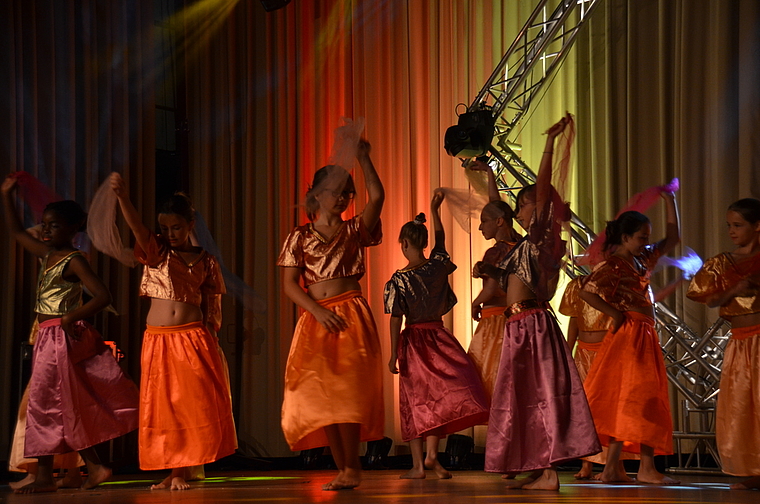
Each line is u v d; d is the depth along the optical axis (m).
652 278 5.87
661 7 6.00
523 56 6.24
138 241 3.69
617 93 6.25
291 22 7.53
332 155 3.37
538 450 3.20
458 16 6.75
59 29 6.44
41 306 3.79
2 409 5.78
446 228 6.56
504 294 4.45
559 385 3.20
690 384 5.53
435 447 4.30
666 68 5.98
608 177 6.19
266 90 7.56
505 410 3.27
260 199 7.50
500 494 2.97
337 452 3.32
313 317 3.29
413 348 4.26
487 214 4.42
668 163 5.94
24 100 6.15
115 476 5.35
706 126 5.77
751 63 5.55
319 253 3.30
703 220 5.75
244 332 7.32
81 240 6.26
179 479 3.63
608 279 3.78
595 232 6.23
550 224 3.30
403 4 7.03
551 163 3.32
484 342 4.45
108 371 3.82
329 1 7.41
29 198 4.36
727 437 3.54
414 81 6.89
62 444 3.63
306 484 3.92
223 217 7.55
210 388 3.67
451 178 6.64
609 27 6.29
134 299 6.71
